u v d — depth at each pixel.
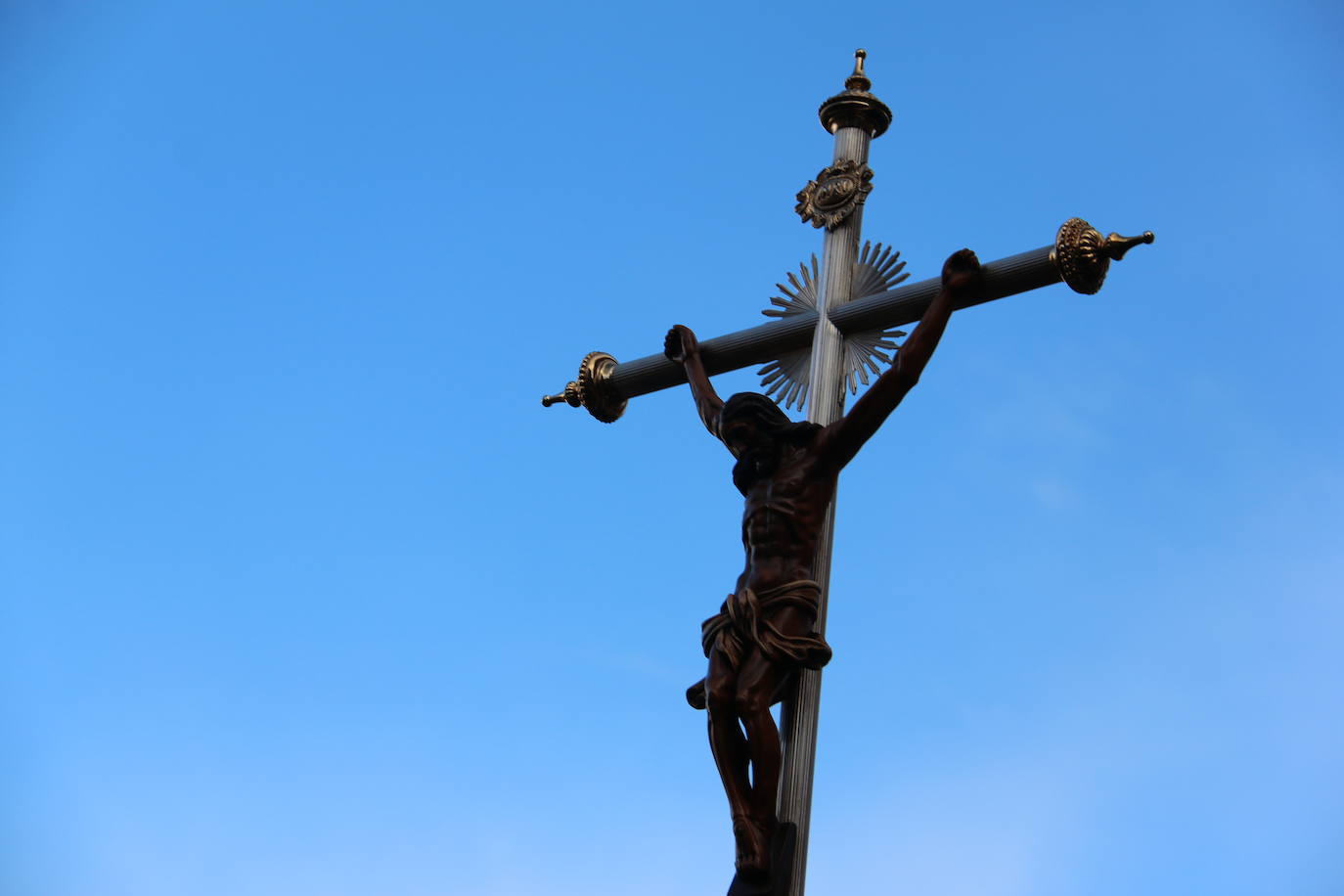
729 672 11.84
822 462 12.41
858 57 14.67
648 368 14.73
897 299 13.30
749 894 11.44
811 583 12.07
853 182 14.09
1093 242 12.54
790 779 11.92
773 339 13.89
